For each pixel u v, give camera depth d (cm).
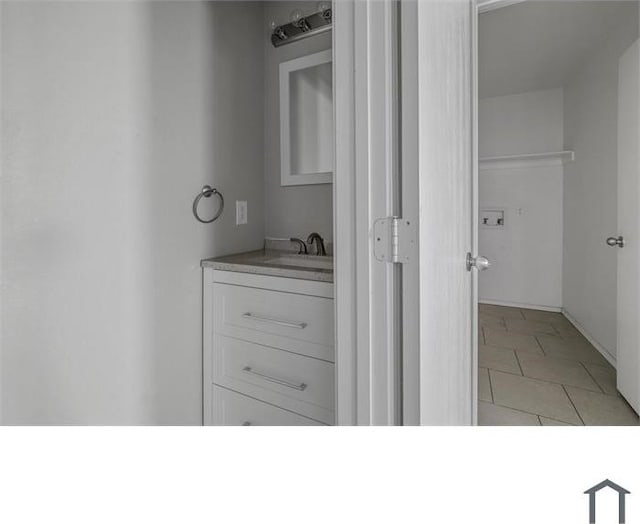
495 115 435
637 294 195
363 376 72
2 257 86
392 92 69
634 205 197
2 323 87
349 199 73
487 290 452
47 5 93
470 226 135
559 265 407
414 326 69
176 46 129
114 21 108
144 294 119
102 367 108
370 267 71
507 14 255
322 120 160
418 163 67
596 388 231
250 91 165
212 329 137
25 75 89
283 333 120
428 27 74
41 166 92
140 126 117
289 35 166
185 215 134
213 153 146
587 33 280
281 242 172
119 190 111
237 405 132
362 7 69
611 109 277
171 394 129
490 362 274
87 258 103
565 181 394
